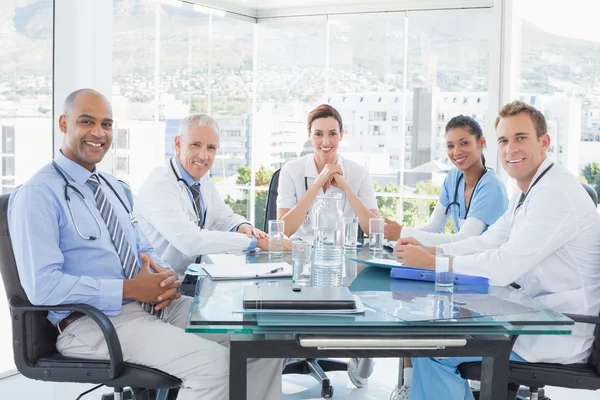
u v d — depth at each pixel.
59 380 2.12
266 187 5.73
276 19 5.55
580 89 4.65
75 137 2.32
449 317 1.74
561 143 4.74
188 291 2.86
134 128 4.65
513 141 2.42
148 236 3.00
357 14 5.28
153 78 4.79
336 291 1.92
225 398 2.11
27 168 3.68
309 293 1.88
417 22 5.09
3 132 3.53
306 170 3.70
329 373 3.71
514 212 2.54
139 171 4.71
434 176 5.14
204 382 2.10
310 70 5.49
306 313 1.77
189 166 3.01
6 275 2.12
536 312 1.81
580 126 4.67
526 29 4.76
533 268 2.34
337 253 2.55
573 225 2.24
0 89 3.50
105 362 2.12
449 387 2.28
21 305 2.10
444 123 5.08
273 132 5.66
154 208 2.89
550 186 2.29
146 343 2.14
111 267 2.32
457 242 2.66
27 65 3.64
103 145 2.37
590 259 2.29
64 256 2.26
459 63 5.00
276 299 1.79
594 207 2.31
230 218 3.23
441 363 2.28
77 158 2.35
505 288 2.18
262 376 2.21
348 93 5.38
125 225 2.49
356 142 5.38
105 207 2.36
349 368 3.47
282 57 5.58
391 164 5.29
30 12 3.64
